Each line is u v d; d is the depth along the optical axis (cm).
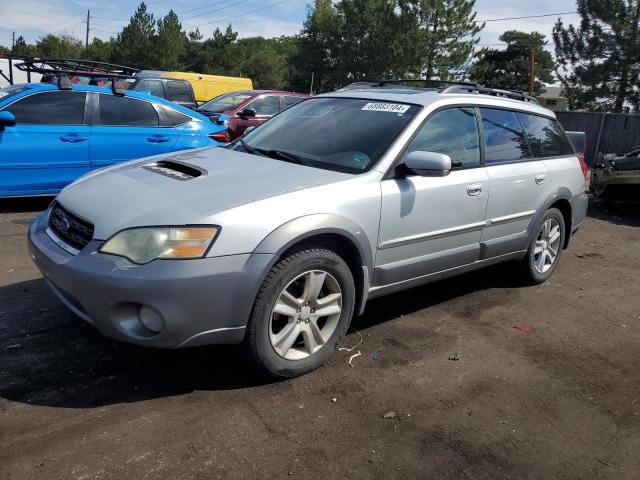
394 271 368
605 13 2611
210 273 275
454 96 423
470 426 296
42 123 656
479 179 415
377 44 4059
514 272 514
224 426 279
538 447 283
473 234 422
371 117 399
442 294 487
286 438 273
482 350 385
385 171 355
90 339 353
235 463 254
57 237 312
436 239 391
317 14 5834
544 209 489
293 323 317
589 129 2002
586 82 2775
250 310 291
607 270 598
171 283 268
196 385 312
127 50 5300
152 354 340
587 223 849
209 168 348
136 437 265
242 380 320
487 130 441
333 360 353
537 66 6166
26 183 648
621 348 404
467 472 261
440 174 347
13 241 549
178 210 285
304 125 418
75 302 296
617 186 890
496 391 332
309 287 317
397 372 345
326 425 286
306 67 5741
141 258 272
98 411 282
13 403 284
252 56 7031
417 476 255
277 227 295
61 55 6788
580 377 357
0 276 451
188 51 6306
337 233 320
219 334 288
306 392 314
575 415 313
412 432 286
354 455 265
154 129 735
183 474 244
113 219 288
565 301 491
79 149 675
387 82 508
